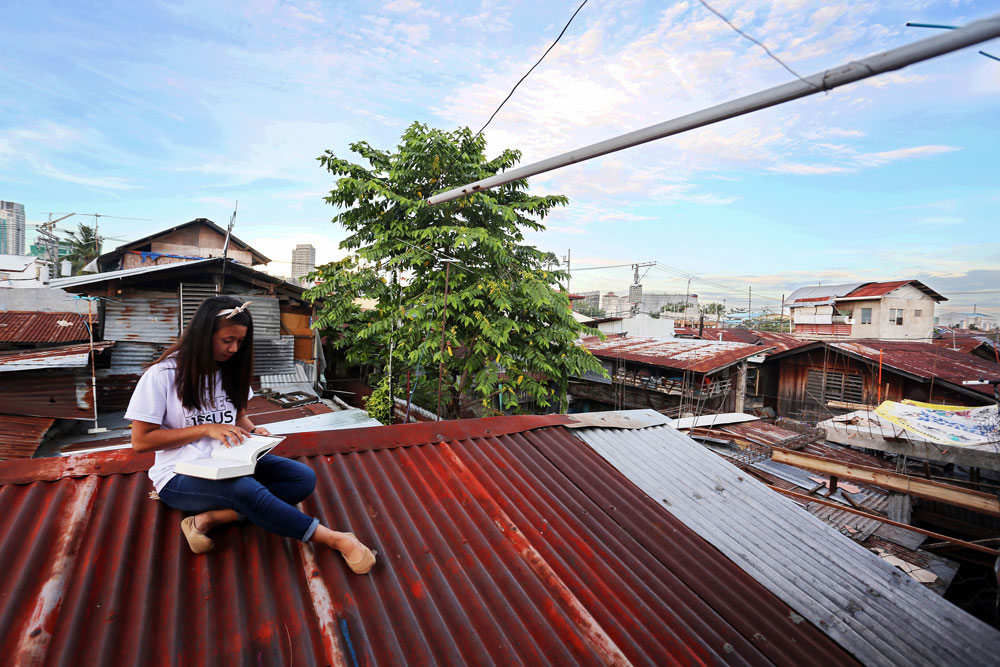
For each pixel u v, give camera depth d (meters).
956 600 8.09
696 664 2.31
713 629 2.59
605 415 4.89
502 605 2.35
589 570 2.76
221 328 1.95
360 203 10.73
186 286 11.97
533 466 3.72
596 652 2.20
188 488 2.00
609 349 21.84
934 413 10.91
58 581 1.88
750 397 22.05
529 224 11.38
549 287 11.03
